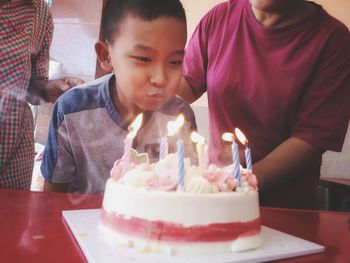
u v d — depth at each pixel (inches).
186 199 21.0
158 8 39.4
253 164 42.8
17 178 35.9
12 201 29.9
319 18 42.4
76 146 43.5
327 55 41.0
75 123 43.3
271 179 40.4
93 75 47.6
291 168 40.5
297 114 42.3
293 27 41.8
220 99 44.6
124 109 43.4
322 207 58.6
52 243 20.3
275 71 42.0
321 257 21.8
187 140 43.4
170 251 20.0
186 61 48.9
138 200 21.4
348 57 40.6
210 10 49.1
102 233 22.8
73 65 47.7
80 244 20.5
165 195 21.0
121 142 43.4
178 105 45.4
